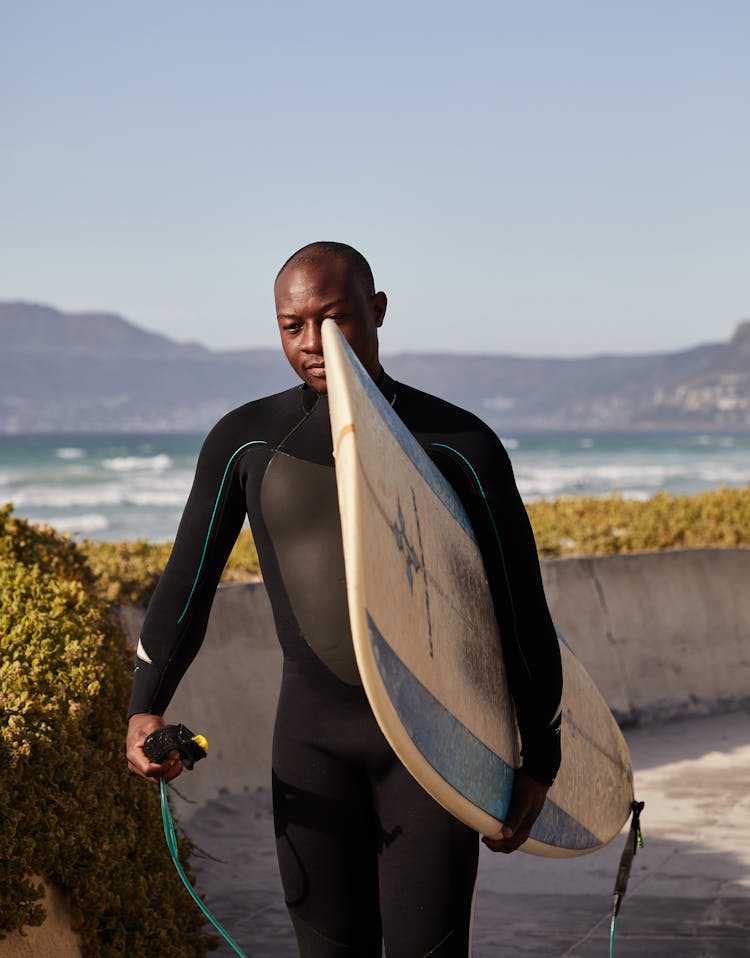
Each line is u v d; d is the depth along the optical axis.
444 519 2.31
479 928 4.29
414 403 2.44
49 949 2.73
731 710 7.90
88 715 3.41
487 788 2.29
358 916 2.40
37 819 2.79
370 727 2.34
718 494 9.76
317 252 2.31
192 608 2.47
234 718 6.14
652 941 4.09
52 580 4.31
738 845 5.16
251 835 5.43
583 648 7.48
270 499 2.38
